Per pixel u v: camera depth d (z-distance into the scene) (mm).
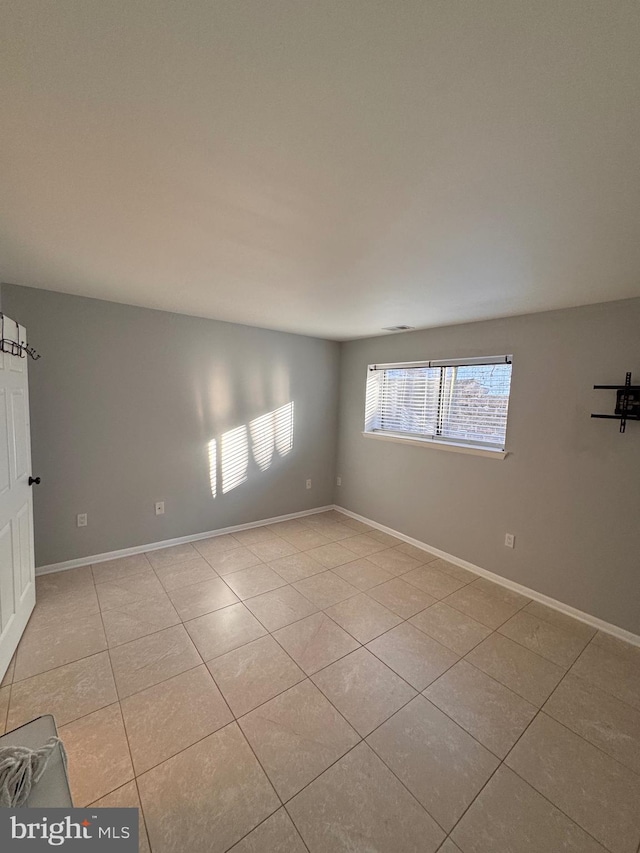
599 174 1020
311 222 1374
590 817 1245
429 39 646
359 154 976
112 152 994
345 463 4387
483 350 2951
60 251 1728
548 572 2570
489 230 1388
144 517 3176
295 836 1162
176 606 2402
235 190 1176
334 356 4352
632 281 1882
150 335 3053
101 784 1288
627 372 2201
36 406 2604
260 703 1659
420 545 3477
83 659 1902
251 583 2732
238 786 1302
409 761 1415
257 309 2859
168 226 1441
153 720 1555
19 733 999
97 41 671
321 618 2318
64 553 2822
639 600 2170
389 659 1968
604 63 669
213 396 3465
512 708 1679
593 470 2352
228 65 716
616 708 1697
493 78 720
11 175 1107
